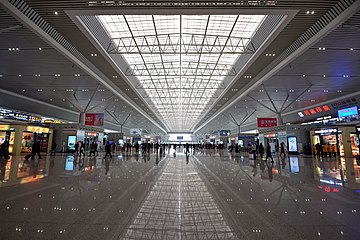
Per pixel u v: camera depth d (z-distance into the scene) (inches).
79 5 377.7
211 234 106.8
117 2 364.8
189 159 636.7
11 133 733.3
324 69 625.9
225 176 293.6
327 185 229.0
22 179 255.8
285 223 121.3
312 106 1140.5
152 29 625.0
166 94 1346.0
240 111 1402.6
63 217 127.9
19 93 940.6
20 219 124.0
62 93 941.2
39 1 369.7
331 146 738.2
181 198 173.3
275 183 241.4
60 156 711.7
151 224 119.0
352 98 905.5
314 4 367.2
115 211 139.5
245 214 135.9
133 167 398.0
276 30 459.2
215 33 642.2
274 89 853.8
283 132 956.0
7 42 476.4
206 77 1017.5
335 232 109.2
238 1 357.4
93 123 965.2
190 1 357.7
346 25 392.2
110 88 863.1
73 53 562.6
